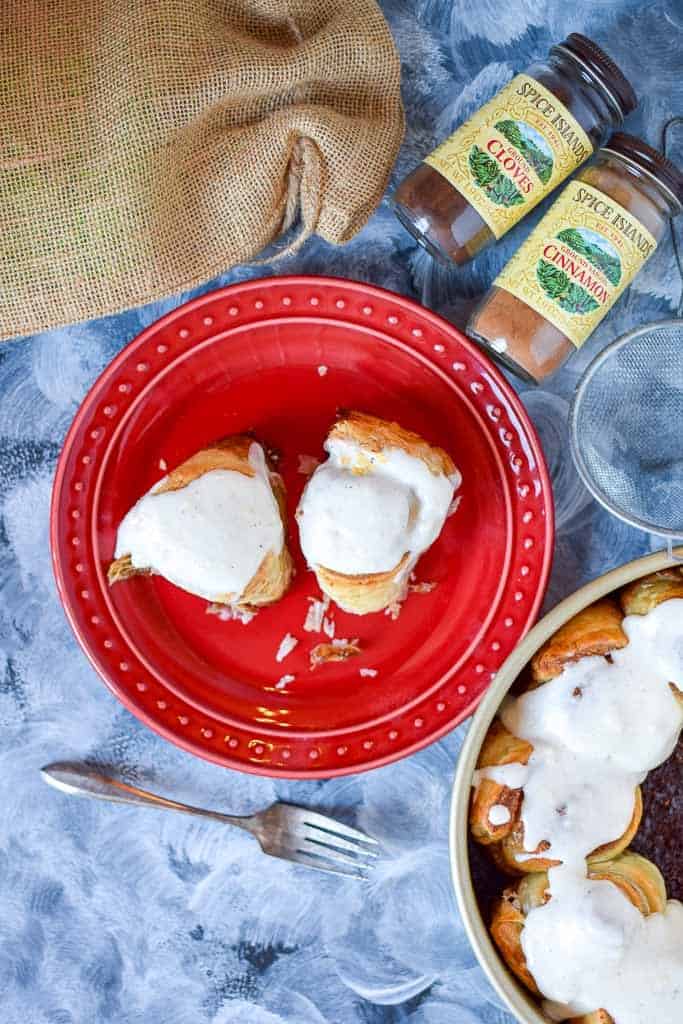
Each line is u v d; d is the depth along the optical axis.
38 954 0.88
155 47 0.79
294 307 0.84
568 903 0.81
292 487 0.87
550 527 0.84
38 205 0.80
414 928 0.88
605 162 0.81
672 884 0.83
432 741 0.84
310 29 0.81
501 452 0.85
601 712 0.81
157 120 0.79
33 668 0.87
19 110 0.79
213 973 0.88
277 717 0.87
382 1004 0.88
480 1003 0.87
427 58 0.86
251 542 0.82
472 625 0.86
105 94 0.79
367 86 0.82
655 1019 0.81
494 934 0.82
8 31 0.79
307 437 0.87
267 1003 0.88
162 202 0.80
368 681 0.87
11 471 0.87
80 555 0.85
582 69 0.81
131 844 0.88
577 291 0.81
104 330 0.87
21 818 0.88
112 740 0.87
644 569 0.79
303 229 0.83
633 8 0.86
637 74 0.86
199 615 0.87
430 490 0.82
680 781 0.84
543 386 0.87
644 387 0.85
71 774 0.87
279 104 0.82
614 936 0.80
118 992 0.88
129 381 0.84
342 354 0.86
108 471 0.85
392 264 0.87
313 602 0.87
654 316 0.86
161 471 0.87
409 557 0.83
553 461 0.87
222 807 0.87
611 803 0.81
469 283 0.86
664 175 0.80
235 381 0.86
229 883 0.88
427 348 0.85
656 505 0.85
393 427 0.83
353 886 0.88
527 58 0.86
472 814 0.81
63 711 0.87
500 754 0.81
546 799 0.81
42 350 0.87
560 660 0.81
